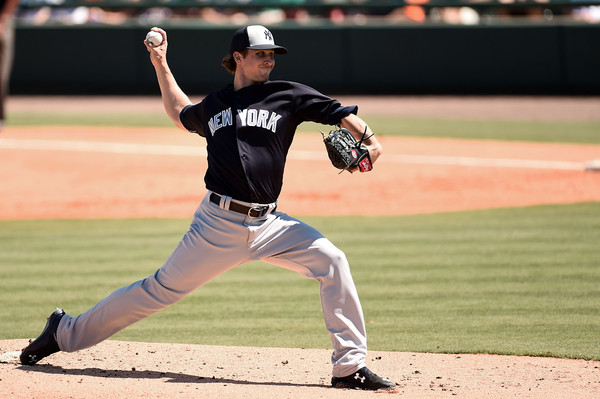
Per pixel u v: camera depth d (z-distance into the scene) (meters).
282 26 74.62
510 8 74.75
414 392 13.80
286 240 14.22
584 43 70.31
